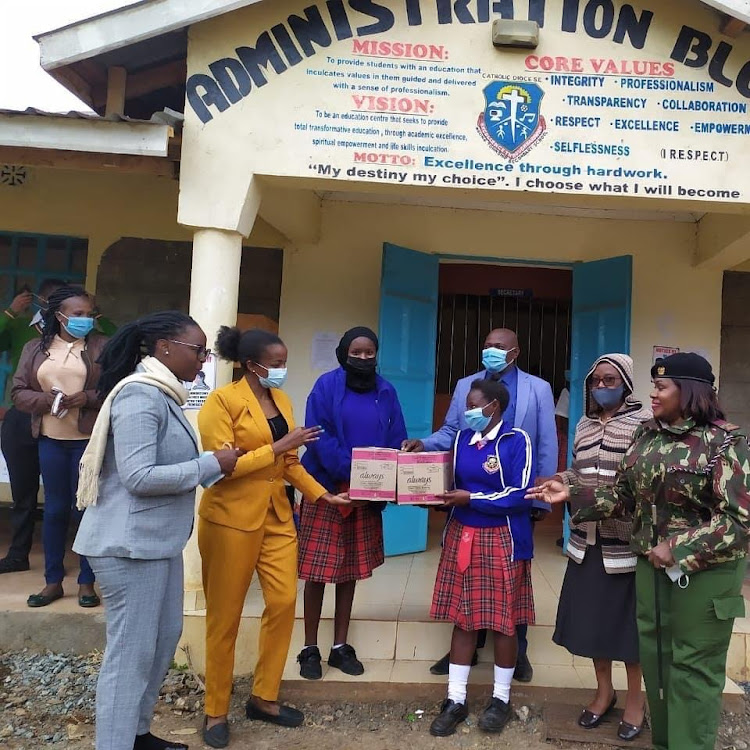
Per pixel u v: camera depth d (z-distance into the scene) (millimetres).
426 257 5195
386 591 4137
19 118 3471
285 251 5270
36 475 4297
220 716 2881
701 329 5215
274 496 2922
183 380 2559
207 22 3676
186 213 3662
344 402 3289
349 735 2992
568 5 3707
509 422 3254
